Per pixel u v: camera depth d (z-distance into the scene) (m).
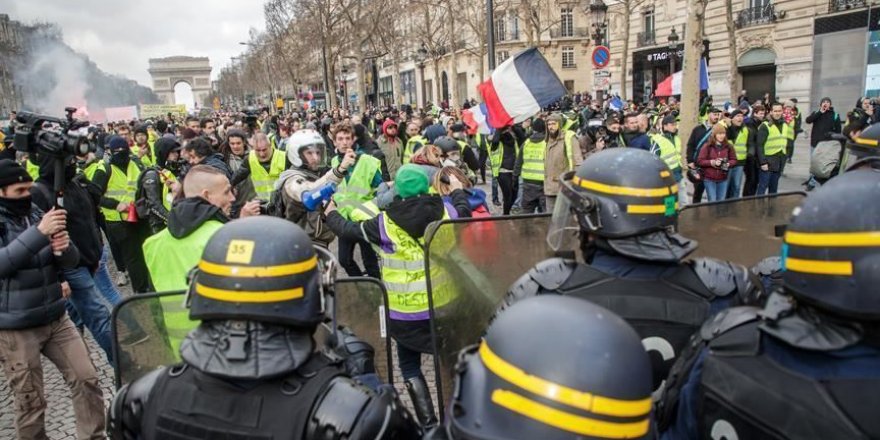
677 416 1.48
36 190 4.23
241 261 1.39
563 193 2.10
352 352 1.94
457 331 2.68
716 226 2.99
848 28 22.94
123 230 6.38
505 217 2.74
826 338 1.15
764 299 1.88
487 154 12.69
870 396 1.10
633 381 1.03
